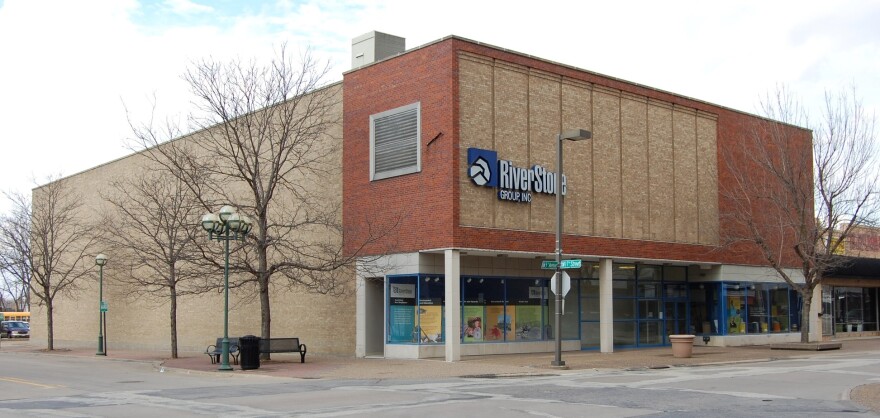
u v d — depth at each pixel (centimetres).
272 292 3703
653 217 3694
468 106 2998
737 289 4078
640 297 3884
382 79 3219
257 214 3086
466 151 2977
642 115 3697
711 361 2947
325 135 3459
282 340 2919
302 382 2261
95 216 5156
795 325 4375
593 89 3484
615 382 2175
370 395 1853
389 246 3120
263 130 3138
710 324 4050
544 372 2488
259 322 3803
